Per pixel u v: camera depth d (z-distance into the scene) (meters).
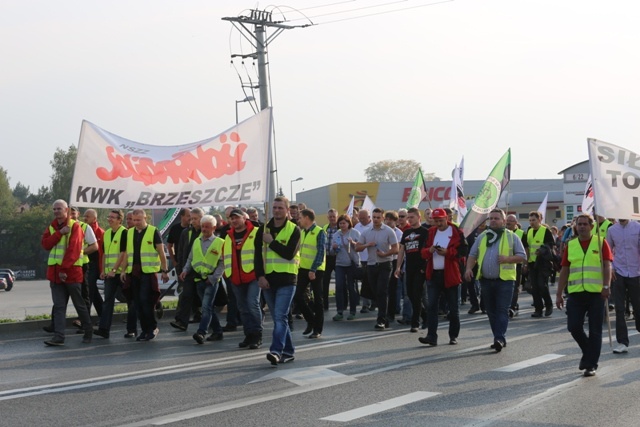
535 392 10.22
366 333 16.81
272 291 12.57
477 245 14.11
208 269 15.09
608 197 13.42
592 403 9.54
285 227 12.44
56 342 14.91
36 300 31.92
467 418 8.76
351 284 19.80
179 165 15.73
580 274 11.52
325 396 9.98
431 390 10.35
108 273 15.99
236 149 15.56
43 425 8.59
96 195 15.55
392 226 18.84
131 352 14.04
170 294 27.75
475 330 17.16
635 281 14.58
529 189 73.19
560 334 16.33
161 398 9.91
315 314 16.00
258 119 15.47
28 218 91.75
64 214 15.00
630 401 9.66
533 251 20.22
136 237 15.77
